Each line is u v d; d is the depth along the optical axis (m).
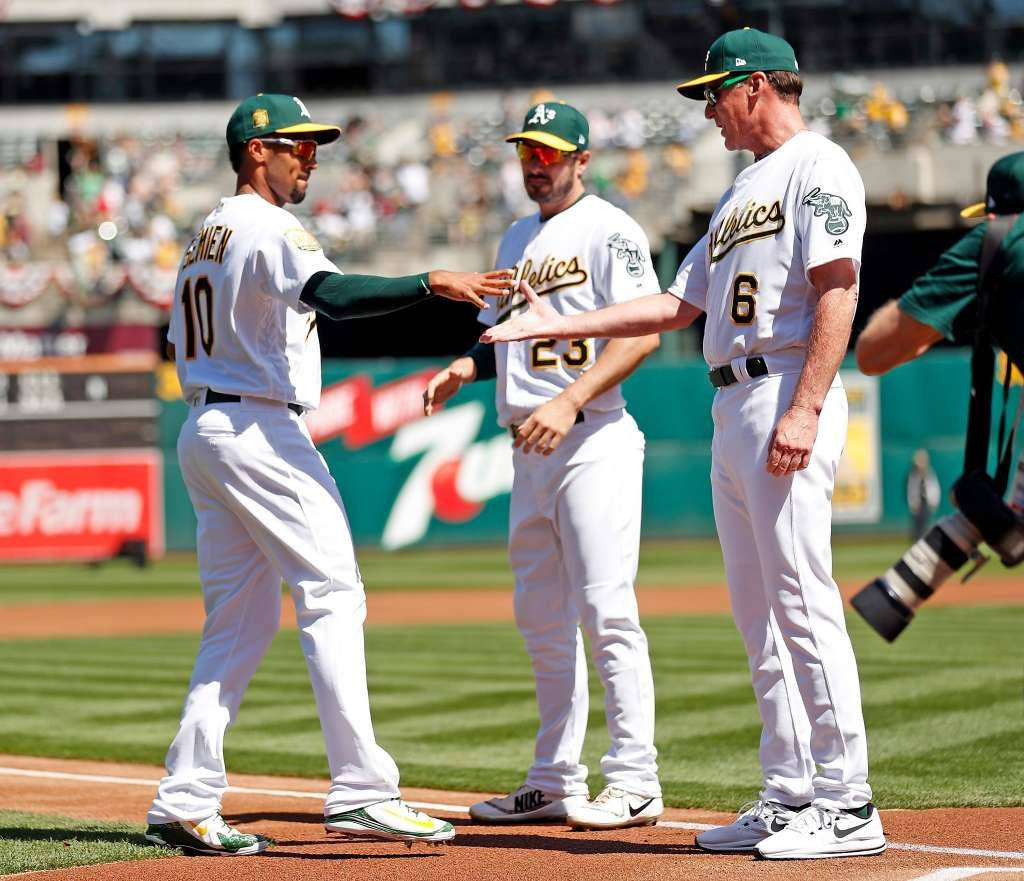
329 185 108.25
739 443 15.68
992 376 15.59
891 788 20.52
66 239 100.31
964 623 48.31
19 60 119.75
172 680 37.62
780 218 15.48
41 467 85.62
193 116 120.00
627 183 102.62
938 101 106.94
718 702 31.09
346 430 89.44
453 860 15.77
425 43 119.38
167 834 16.50
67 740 27.70
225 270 16.50
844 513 88.12
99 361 86.12
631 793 17.94
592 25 116.50
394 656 42.03
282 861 15.89
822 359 14.88
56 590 69.69
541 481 18.30
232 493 16.59
